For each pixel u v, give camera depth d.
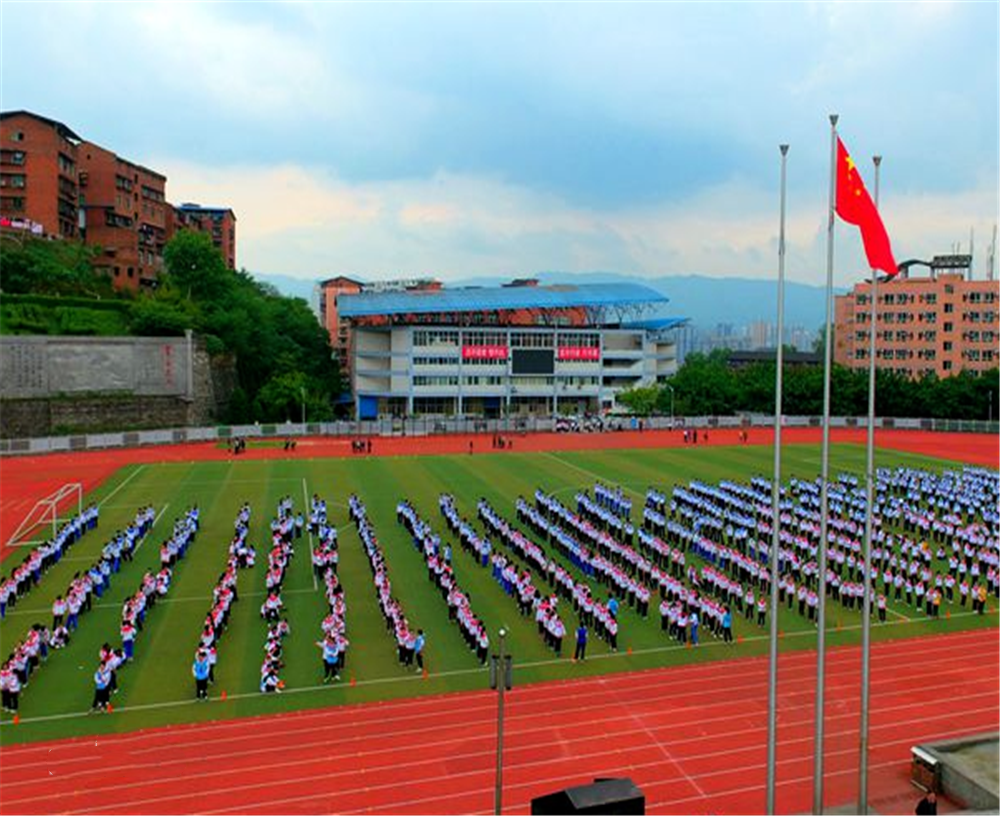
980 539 52.16
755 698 32.84
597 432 120.44
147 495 69.88
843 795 25.94
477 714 31.17
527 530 57.81
